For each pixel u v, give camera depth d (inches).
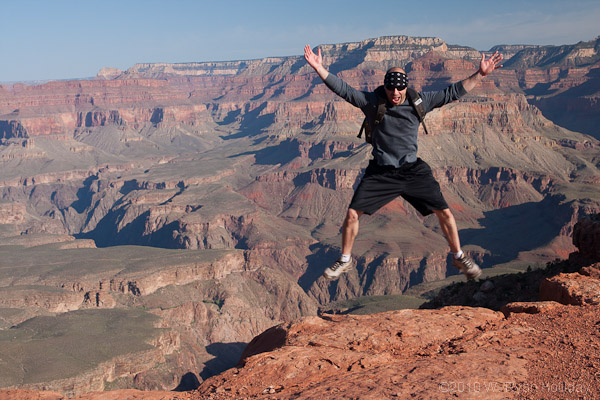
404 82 324.2
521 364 339.0
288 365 377.7
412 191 344.8
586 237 1272.1
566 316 446.9
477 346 391.9
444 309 513.7
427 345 421.1
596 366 321.4
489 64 333.7
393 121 339.6
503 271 5634.8
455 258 351.3
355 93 345.4
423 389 303.9
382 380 324.2
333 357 388.2
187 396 367.9
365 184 347.6
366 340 427.5
